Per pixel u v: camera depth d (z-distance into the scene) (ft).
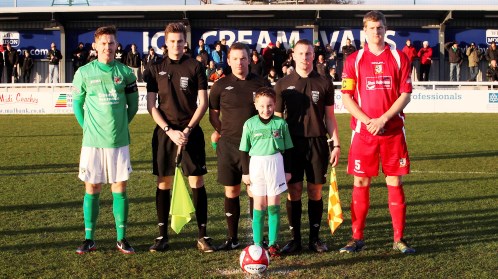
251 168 20.27
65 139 52.39
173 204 20.89
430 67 94.53
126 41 95.09
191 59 21.48
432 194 30.37
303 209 27.40
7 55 89.71
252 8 90.99
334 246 21.75
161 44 95.25
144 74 22.66
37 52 95.86
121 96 20.86
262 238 20.47
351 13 92.32
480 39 95.14
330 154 21.68
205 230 21.49
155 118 21.08
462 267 18.98
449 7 90.27
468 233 23.03
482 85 78.79
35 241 22.22
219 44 79.51
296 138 21.15
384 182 33.50
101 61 20.79
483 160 41.65
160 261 19.88
